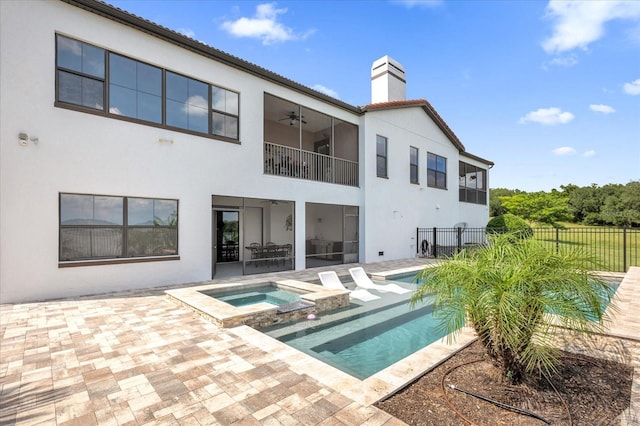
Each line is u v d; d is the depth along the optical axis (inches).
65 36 257.6
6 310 216.1
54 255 249.1
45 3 247.1
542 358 107.3
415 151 607.5
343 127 547.2
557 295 108.5
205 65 337.1
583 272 117.0
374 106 505.4
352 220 542.3
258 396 110.3
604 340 157.0
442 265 136.6
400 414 100.0
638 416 97.8
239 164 362.3
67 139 255.1
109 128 275.9
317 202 445.4
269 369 131.4
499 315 108.9
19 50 236.2
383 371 127.6
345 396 109.9
